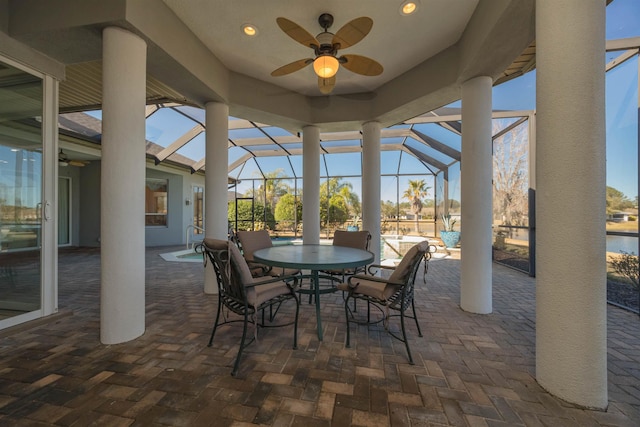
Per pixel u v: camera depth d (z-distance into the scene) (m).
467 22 2.88
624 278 3.32
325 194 11.98
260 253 2.99
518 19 2.21
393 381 1.88
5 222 2.71
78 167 8.76
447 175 10.30
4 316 2.61
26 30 2.39
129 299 2.44
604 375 1.63
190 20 2.87
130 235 2.43
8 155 2.74
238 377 1.91
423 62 3.68
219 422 1.51
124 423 1.49
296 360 2.14
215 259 2.30
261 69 3.89
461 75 3.13
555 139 1.68
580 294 1.63
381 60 3.65
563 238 1.67
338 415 1.57
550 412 1.59
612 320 2.96
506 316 3.09
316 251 3.16
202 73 3.27
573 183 1.63
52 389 1.77
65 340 2.45
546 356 1.77
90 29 2.35
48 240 2.85
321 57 2.48
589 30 1.59
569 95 1.62
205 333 2.62
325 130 5.26
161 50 2.62
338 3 2.60
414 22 2.88
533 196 5.06
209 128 3.88
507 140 6.07
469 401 1.68
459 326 2.81
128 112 2.38
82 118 6.70
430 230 11.79
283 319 3.01
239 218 12.70
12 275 2.70
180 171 10.00
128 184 2.40
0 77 2.56
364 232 3.84
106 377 1.90
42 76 2.77
